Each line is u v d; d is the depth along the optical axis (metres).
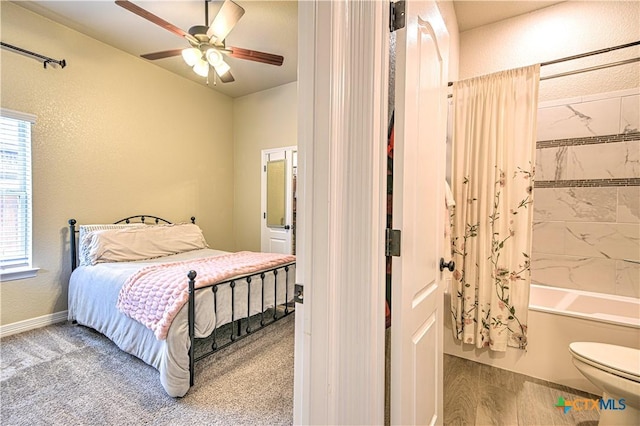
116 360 2.19
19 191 2.71
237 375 2.04
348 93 0.82
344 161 0.82
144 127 3.66
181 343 1.82
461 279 2.18
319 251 0.82
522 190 1.99
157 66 3.78
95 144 3.20
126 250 2.99
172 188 4.01
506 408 1.72
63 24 2.91
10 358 2.22
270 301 2.73
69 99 2.99
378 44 0.86
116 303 2.21
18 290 2.69
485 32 2.80
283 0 2.54
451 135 2.27
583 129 2.46
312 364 0.83
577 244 2.49
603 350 1.55
